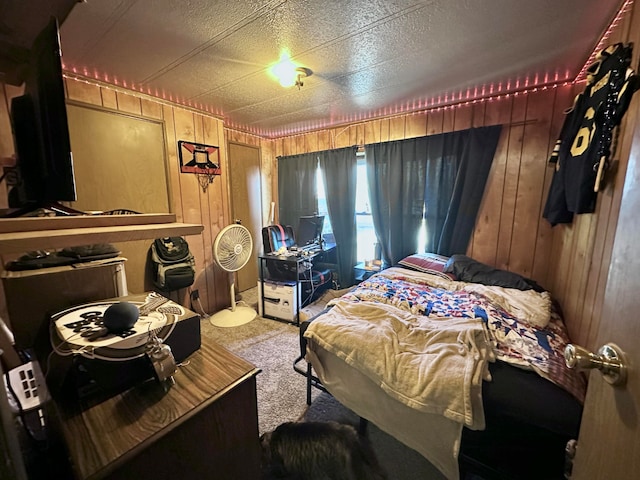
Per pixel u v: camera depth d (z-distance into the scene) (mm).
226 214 3209
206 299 3102
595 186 1285
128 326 716
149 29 1485
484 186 2629
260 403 1723
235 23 1444
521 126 2436
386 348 1271
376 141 3229
